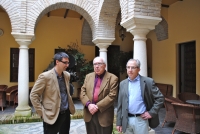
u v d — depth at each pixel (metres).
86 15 6.44
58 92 2.63
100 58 2.80
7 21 8.27
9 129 4.70
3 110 6.66
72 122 5.30
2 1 5.39
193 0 6.44
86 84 2.90
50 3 5.77
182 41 6.99
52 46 8.77
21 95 5.60
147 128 2.54
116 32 9.66
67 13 8.41
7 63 8.27
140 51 4.07
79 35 9.11
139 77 2.61
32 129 4.71
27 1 5.54
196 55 6.39
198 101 4.89
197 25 6.28
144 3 3.98
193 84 6.82
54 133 2.64
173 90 7.48
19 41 5.50
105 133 2.76
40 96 2.62
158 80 8.53
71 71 6.85
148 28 4.07
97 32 6.14
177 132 4.46
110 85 2.75
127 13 4.21
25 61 5.61
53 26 8.79
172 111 4.68
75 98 8.90
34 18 5.62
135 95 2.55
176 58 7.39
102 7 5.92
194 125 3.85
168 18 7.77
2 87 7.80
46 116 2.56
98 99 2.74
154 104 2.48
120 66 9.09
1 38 8.19
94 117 2.78
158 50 8.51
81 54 8.02
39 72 8.59
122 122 2.61
